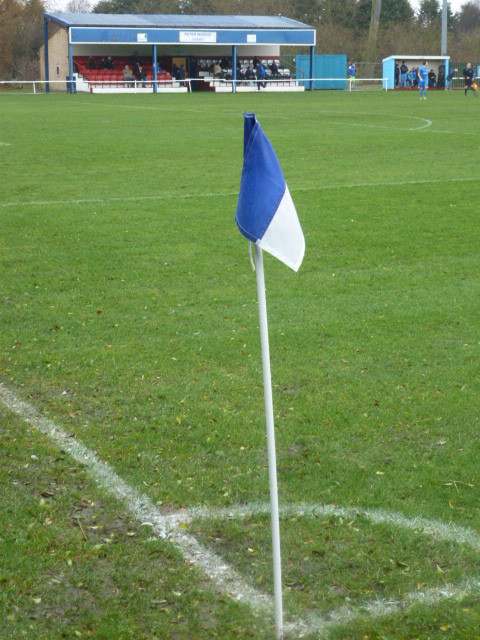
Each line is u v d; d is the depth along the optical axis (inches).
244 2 3875.5
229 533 184.9
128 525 188.9
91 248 480.7
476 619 154.9
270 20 2723.9
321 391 270.7
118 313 360.2
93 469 215.5
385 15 3850.9
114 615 155.5
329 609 159.0
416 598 161.9
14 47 3284.9
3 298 381.1
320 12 3821.4
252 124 142.4
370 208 605.6
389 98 2071.9
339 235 517.3
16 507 194.7
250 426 242.7
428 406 257.6
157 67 2529.5
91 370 290.0
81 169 812.0
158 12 4220.0
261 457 223.5
